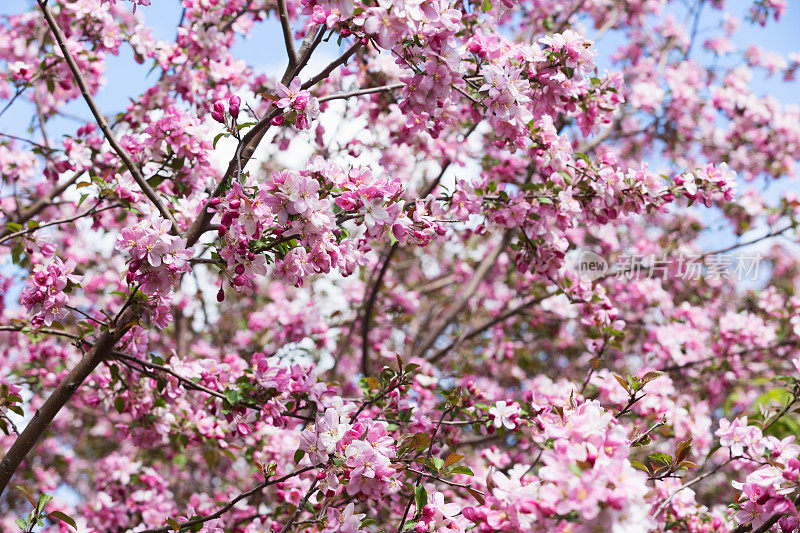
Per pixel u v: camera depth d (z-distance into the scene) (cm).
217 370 330
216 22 419
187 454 534
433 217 278
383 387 286
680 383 571
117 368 321
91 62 409
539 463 276
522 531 174
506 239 576
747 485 245
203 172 356
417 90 273
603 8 662
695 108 664
